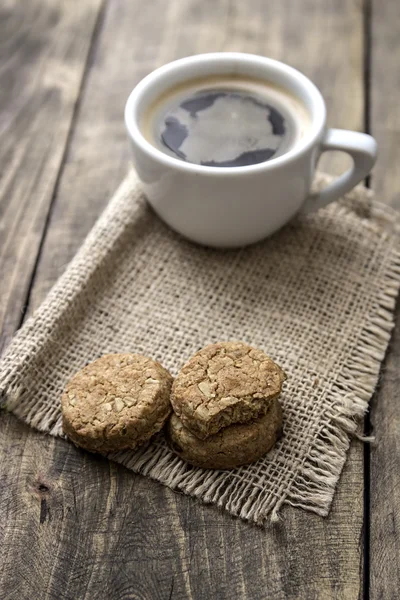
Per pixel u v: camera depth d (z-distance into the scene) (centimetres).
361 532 42
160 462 43
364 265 51
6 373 45
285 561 41
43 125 58
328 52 63
